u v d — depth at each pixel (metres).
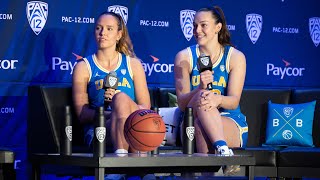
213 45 4.98
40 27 5.62
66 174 4.36
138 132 3.76
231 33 6.11
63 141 3.96
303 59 6.30
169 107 5.24
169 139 5.07
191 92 4.63
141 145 3.78
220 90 4.95
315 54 6.33
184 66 4.99
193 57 5.00
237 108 5.00
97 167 3.60
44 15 5.63
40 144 4.91
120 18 5.09
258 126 5.45
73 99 4.91
